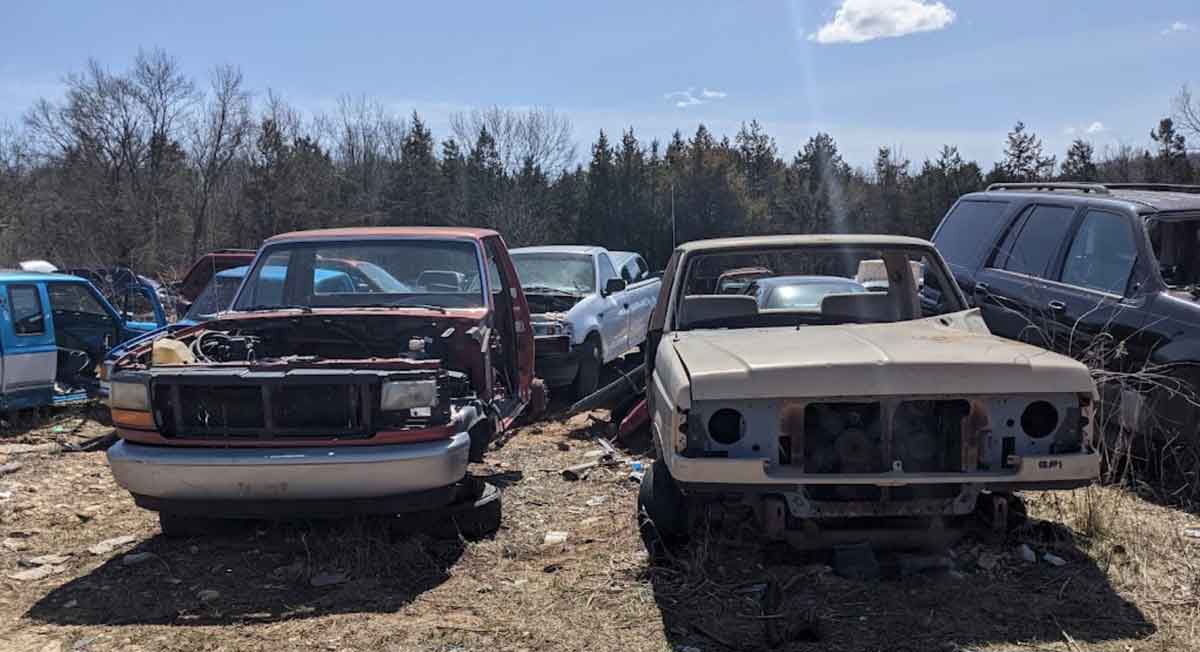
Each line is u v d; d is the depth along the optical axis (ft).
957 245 27.78
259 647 13.34
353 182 181.06
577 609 14.40
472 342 20.38
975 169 175.42
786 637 12.90
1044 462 13.62
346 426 16.15
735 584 14.96
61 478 23.75
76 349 33.53
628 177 161.17
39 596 15.64
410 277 23.34
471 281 23.09
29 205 131.54
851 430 14.10
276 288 23.04
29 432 29.19
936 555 15.40
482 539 17.97
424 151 180.34
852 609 13.87
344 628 13.91
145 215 141.08
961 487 14.11
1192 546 16.16
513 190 170.71
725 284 24.02
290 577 16.19
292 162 157.28
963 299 18.57
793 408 13.85
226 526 18.45
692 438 13.85
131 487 16.25
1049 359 14.05
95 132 146.51
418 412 16.60
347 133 188.96
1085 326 21.04
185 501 16.06
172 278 66.90
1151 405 19.13
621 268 43.19
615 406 27.91
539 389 26.17
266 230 153.48
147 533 18.94
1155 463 19.74
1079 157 165.27
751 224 164.76
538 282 36.68
